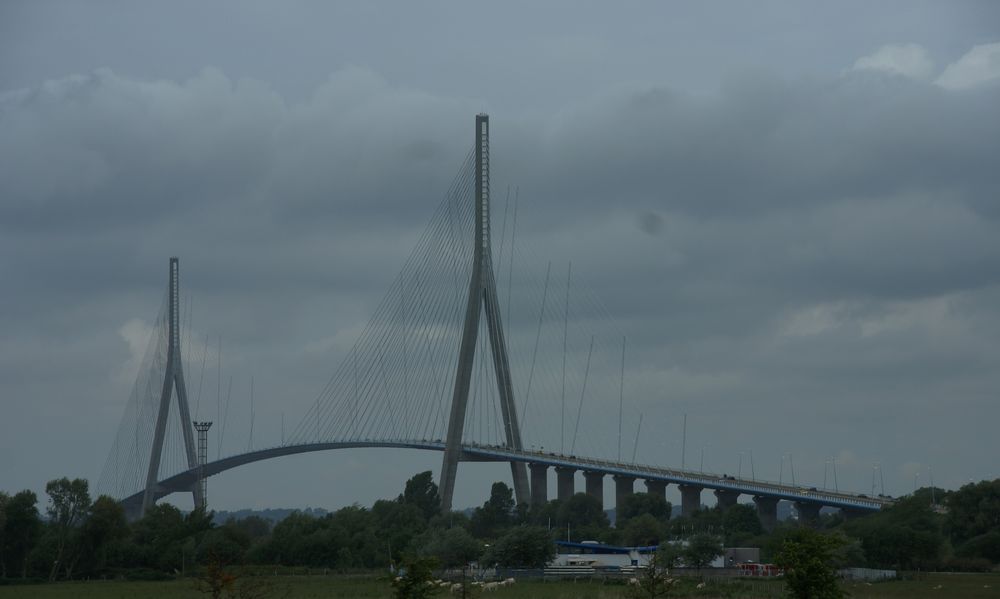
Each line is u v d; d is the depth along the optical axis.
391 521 193.00
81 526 152.50
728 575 121.88
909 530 147.12
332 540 158.75
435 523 198.00
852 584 108.75
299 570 148.88
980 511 161.75
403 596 68.12
